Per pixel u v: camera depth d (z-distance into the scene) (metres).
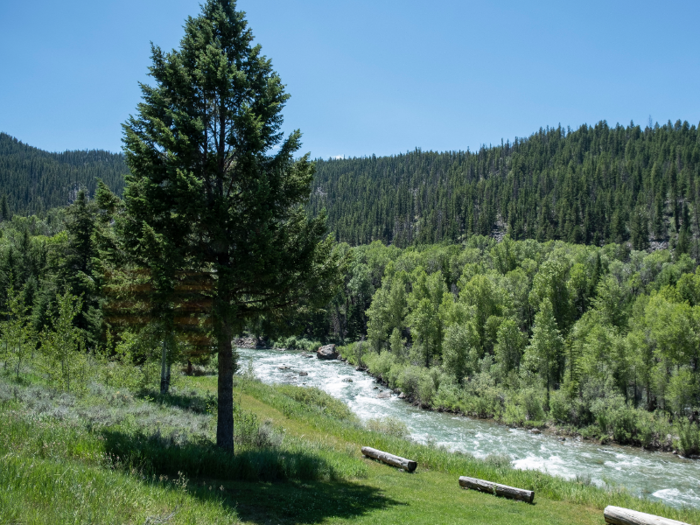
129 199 11.22
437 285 72.62
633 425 33.88
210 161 12.49
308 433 21.30
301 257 12.59
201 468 10.91
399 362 55.81
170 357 22.95
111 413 14.42
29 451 8.66
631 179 151.38
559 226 142.25
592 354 40.25
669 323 38.12
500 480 15.96
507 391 42.28
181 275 11.61
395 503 11.10
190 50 13.11
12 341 22.09
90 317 31.30
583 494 14.66
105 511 6.01
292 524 8.23
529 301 59.50
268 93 13.14
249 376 39.75
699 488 23.89
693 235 120.69
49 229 115.31
